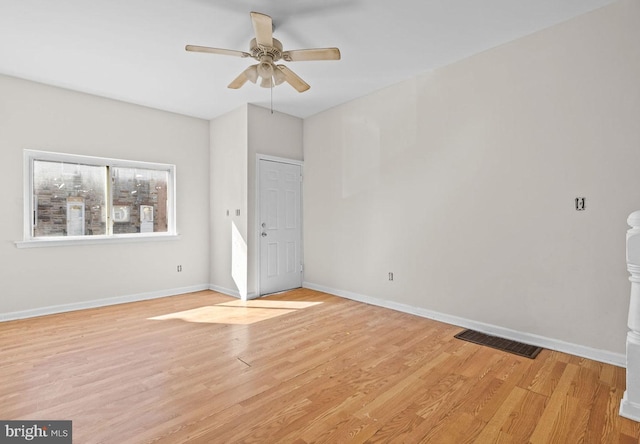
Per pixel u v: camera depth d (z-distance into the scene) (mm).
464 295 3277
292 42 2959
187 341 2914
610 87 2438
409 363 2488
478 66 3148
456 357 2590
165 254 4637
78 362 2488
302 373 2330
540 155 2777
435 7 2461
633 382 1819
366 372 2348
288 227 4918
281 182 4824
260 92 4031
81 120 3945
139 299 4375
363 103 4188
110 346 2797
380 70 3508
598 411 1883
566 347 2660
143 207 4504
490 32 2799
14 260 3523
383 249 4000
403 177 3781
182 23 2613
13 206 3523
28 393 2059
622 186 2398
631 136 2359
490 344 2838
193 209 4910
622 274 2410
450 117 3357
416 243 3672
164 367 2412
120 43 2891
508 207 2965
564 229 2662
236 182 4578
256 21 2178
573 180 2611
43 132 3691
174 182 4730
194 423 1771
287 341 2914
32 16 2479
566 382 2201
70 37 2781
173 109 4605
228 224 4719
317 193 4844
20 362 2486
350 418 1824
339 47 3039
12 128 3514
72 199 3949
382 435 1686
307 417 1831
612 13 2418
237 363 2482
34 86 3645
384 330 3191
